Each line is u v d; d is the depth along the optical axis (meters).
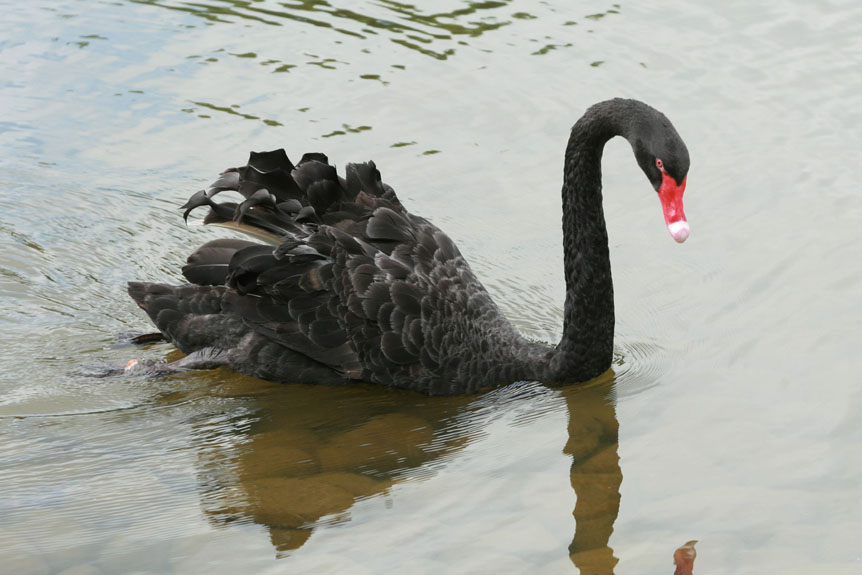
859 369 10.79
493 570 8.26
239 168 11.55
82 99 16.53
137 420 10.61
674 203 9.85
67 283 12.91
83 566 8.41
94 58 17.61
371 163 11.83
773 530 8.66
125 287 12.91
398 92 16.62
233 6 19.58
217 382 11.37
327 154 15.02
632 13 18.75
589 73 16.84
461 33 18.36
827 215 13.50
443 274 11.25
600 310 10.85
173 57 17.72
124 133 15.77
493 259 13.30
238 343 11.34
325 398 11.11
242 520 9.03
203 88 16.83
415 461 9.95
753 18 18.30
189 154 15.29
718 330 11.74
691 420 10.30
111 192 14.59
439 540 8.66
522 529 8.79
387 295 10.84
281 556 8.51
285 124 15.82
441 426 10.57
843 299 11.96
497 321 11.37
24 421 10.47
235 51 17.95
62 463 9.81
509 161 15.02
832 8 18.47
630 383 11.11
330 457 10.05
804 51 17.19
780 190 14.05
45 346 11.78
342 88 16.78
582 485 9.41
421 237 11.45
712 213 13.80
